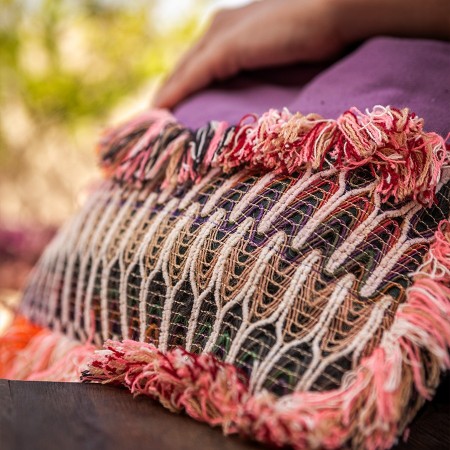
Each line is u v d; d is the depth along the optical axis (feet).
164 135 1.71
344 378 1.22
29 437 1.11
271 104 2.02
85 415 1.22
